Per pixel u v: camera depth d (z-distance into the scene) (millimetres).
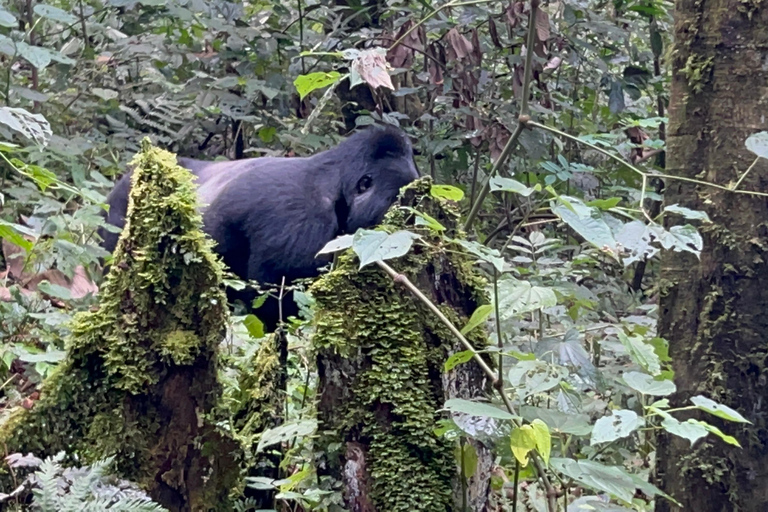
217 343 1995
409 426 1959
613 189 4848
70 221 3533
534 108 4609
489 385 2111
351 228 3174
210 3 5320
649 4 5344
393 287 2031
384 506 1948
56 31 6363
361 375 1992
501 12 5312
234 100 5250
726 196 2439
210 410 1992
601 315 4277
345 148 3262
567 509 2014
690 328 2506
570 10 5055
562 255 5320
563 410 1943
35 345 3133
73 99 5684
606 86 5469
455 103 4836
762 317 2426
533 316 3525
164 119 5590
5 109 2139
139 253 1961
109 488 1703
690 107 2494
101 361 1939
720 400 2436
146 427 1949
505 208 5582
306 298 2703
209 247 2035
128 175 4141
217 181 3504
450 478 1979
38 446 1901
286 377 2334
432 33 5348
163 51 5746
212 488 1993
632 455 3090
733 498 2428
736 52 2418
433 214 2117
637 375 1867
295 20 6086
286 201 3232
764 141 2027
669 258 2559
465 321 2105
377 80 1984
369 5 5762
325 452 1996
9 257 3619
